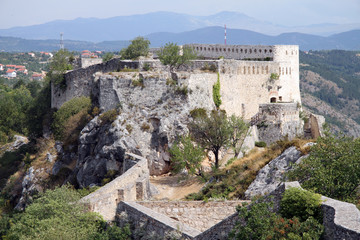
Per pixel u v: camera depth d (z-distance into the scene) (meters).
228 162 60.69
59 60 103.19
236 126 68.44
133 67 84.25
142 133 73.44
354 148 32.44
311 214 24.12
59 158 83.38
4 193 88.69
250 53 96.44
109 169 71.75
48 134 101.25
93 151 75.19
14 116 130.62
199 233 29.91
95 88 83.31
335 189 30.30
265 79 90.56
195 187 58.19
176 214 35.16
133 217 35.66
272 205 25.64
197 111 75.06
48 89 109.50
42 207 37.19
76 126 82.06
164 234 31.72
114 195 39.62
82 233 33.81
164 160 71.81
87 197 41.19
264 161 46.66
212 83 81.50
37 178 82.00
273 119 76.50
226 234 26.92
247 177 45.31
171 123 73.88
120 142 71.62
